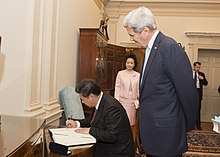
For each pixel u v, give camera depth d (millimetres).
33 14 2531
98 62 4336
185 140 1610
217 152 4273
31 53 2531
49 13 2951
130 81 3723
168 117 1537
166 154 1557
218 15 7055
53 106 3121
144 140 1612
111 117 2014
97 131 1981
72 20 3887
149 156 1637
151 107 1570
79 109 3467
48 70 2975
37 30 2660
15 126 1512
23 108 2508
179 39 7203
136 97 3736
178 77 1489
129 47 6949
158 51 1544
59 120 3381
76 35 4141
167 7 7125
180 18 7172
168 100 1540
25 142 1222
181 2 6953
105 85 5242
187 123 1618
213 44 7078
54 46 3107
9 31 2375
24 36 2480
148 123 1587
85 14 4707
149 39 1591
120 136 2053
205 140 5000
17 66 2439
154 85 1551
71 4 3797
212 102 7508
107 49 5668
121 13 7266
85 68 4098
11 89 2389
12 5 2393
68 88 3502
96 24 5852
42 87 2930
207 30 7109
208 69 7508
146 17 1539
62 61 3512
